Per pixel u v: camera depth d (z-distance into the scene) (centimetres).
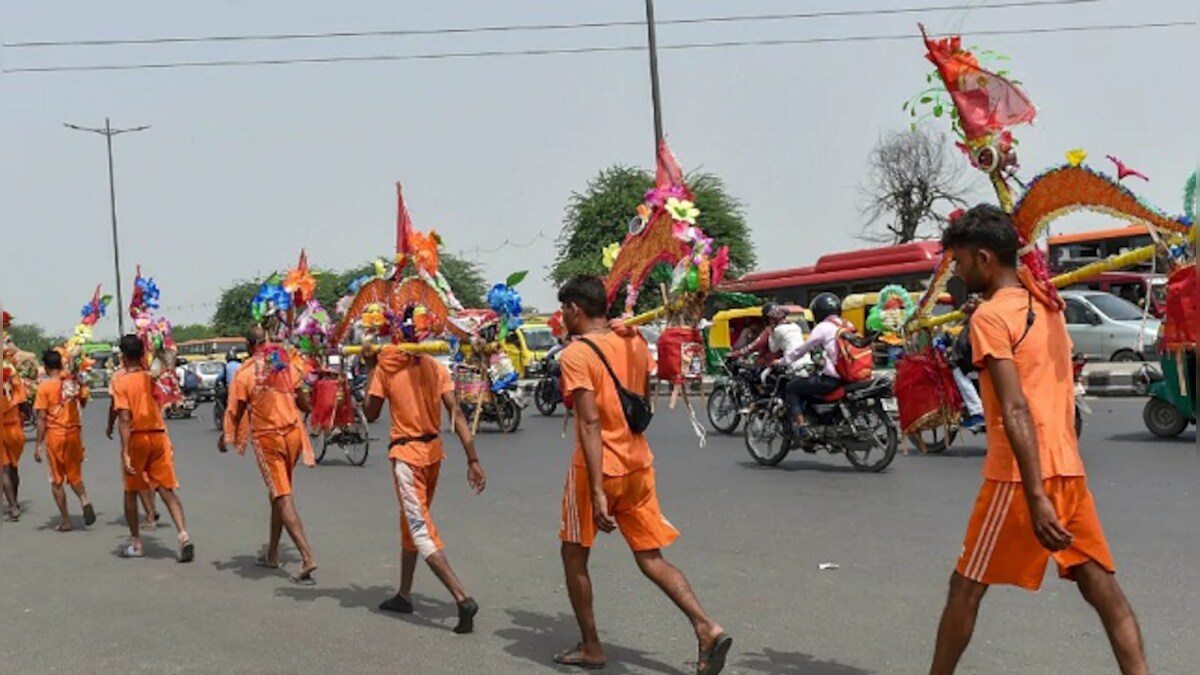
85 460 1659
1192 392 1061
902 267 2992
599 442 500
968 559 411
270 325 780
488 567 762
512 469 1305
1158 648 521
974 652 527
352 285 826
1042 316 406
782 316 1266
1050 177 552
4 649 593
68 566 823
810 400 1194
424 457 621
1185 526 789
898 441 1183
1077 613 588
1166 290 729
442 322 666
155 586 742
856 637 559
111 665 557
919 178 4256
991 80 542
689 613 498
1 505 1031
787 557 749
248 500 1141
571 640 579
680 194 629
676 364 628
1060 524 386
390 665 543
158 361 874
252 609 667
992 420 407
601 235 3525
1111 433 1369
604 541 830
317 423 1446
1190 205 590
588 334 521
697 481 1136
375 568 775
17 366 1098
